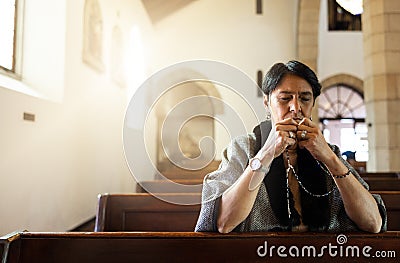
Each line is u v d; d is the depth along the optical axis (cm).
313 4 989
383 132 545
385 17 544
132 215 270
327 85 1343
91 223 569
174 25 1091
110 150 691
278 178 143
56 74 464
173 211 270
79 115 529
